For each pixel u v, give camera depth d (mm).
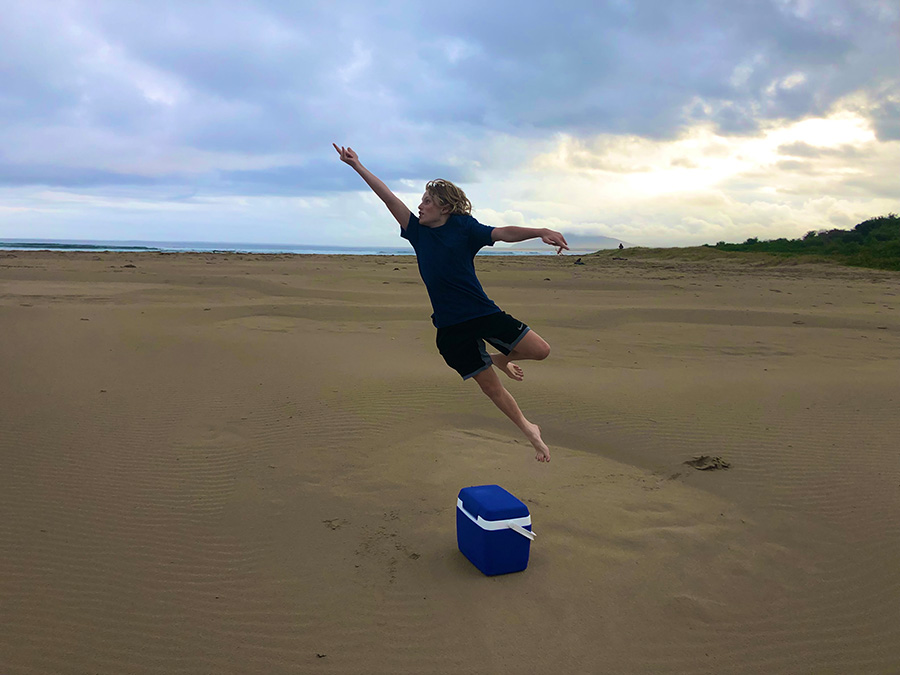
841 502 5660
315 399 8633
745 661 3678
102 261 29578
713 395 9039
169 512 5465
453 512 5504
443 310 4254
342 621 4016
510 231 4102
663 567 4613
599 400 8734
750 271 33438
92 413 7848
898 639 3859
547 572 4527
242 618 4059
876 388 9406
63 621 3986
